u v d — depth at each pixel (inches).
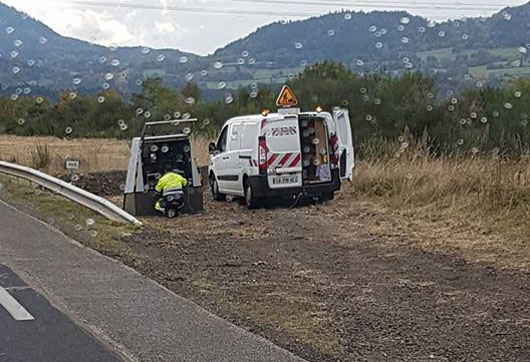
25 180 770.2
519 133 853.2
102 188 813.2
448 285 342.6
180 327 270.1
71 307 297.0
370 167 687.7
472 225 474.3
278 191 624.4
